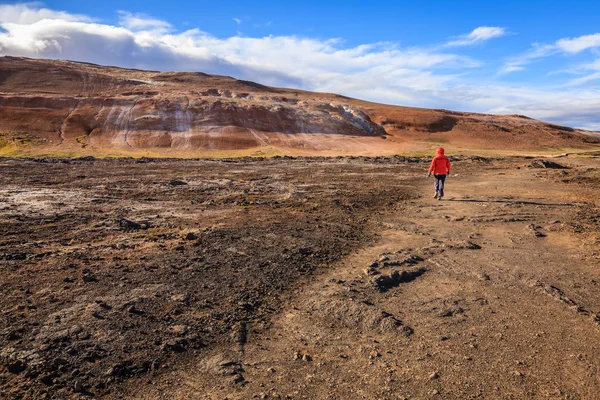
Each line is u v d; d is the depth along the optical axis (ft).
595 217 32.50
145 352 12.33
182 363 11.99
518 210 35.53
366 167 77.36
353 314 15.34
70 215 31.17
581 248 24.20
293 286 18.04
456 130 361.51
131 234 25.72
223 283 17.92
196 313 14.98
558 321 15.03
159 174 63.26
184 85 436.35
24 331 13.10
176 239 24.71
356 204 38.86
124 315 14.46
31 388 10.46
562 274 19.89
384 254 22.63
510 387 11.11
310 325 14.67
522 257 22.59
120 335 13.15
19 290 16.33
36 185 47.62
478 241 25.94
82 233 25.67
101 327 13.56
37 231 25.91
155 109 290.35
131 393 10.58
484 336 13.93
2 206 33.55
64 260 20.18
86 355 11.97
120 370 11.41
